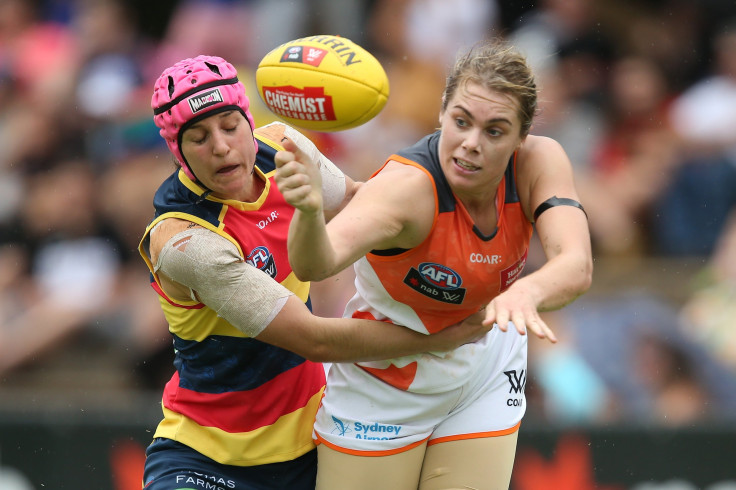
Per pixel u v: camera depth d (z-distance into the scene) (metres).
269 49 30.61
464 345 13.98
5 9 32.66
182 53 30.53
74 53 31.47
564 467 22.09
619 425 22.34
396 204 11.93
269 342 13.05
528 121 12.08
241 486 14.29
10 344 26.95
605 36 32.00
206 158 12.65
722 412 24.34
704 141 30.58
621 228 28.95
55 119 29.88
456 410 14.20
